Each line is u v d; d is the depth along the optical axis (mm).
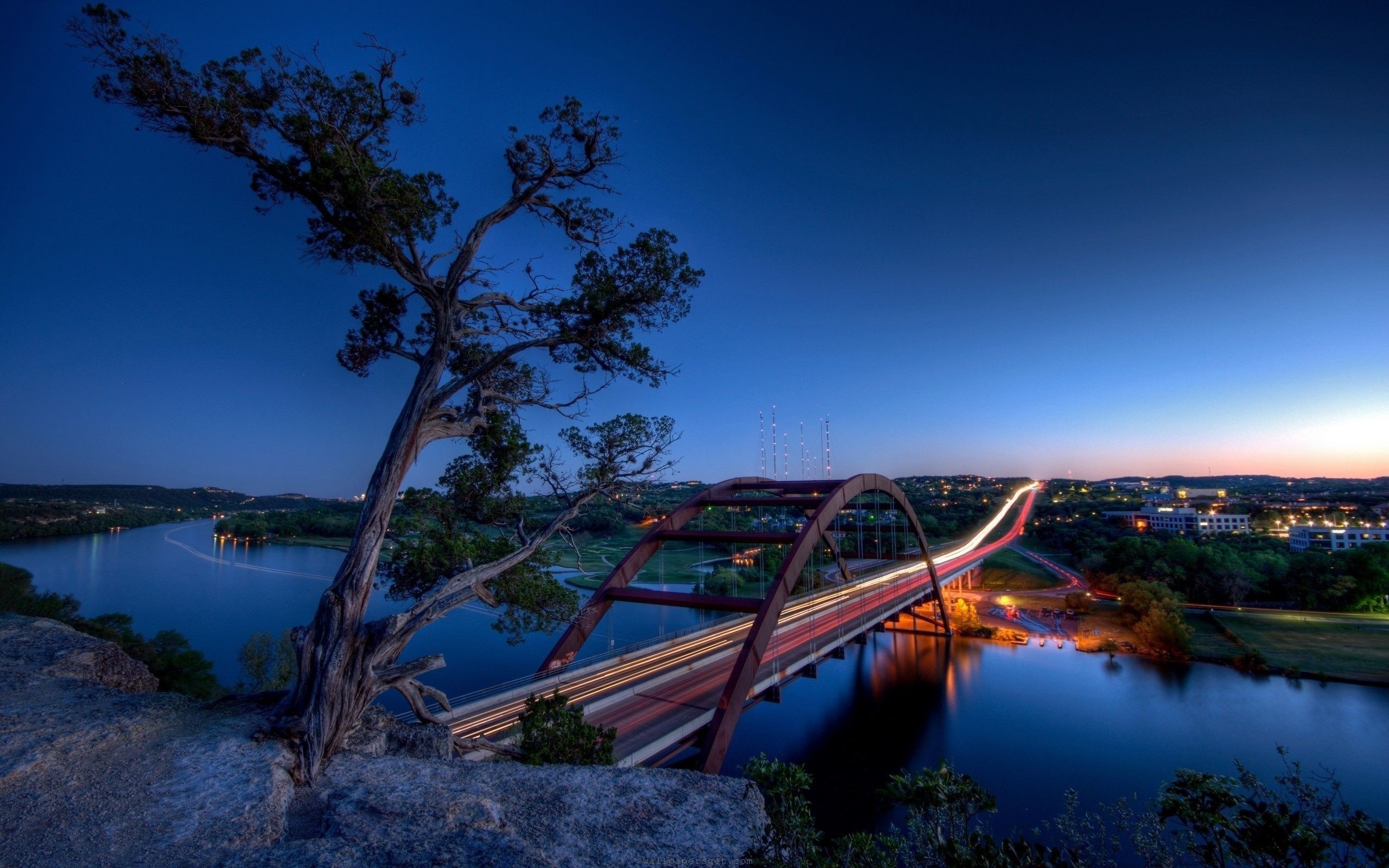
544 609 18766
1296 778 6305
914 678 69062
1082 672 68312
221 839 7840
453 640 76375
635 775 10453
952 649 79375
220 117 12367
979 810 6980
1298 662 66188
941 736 53375
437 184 15414
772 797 7930
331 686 11469
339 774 10797
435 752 13469
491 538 19656
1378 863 5422
